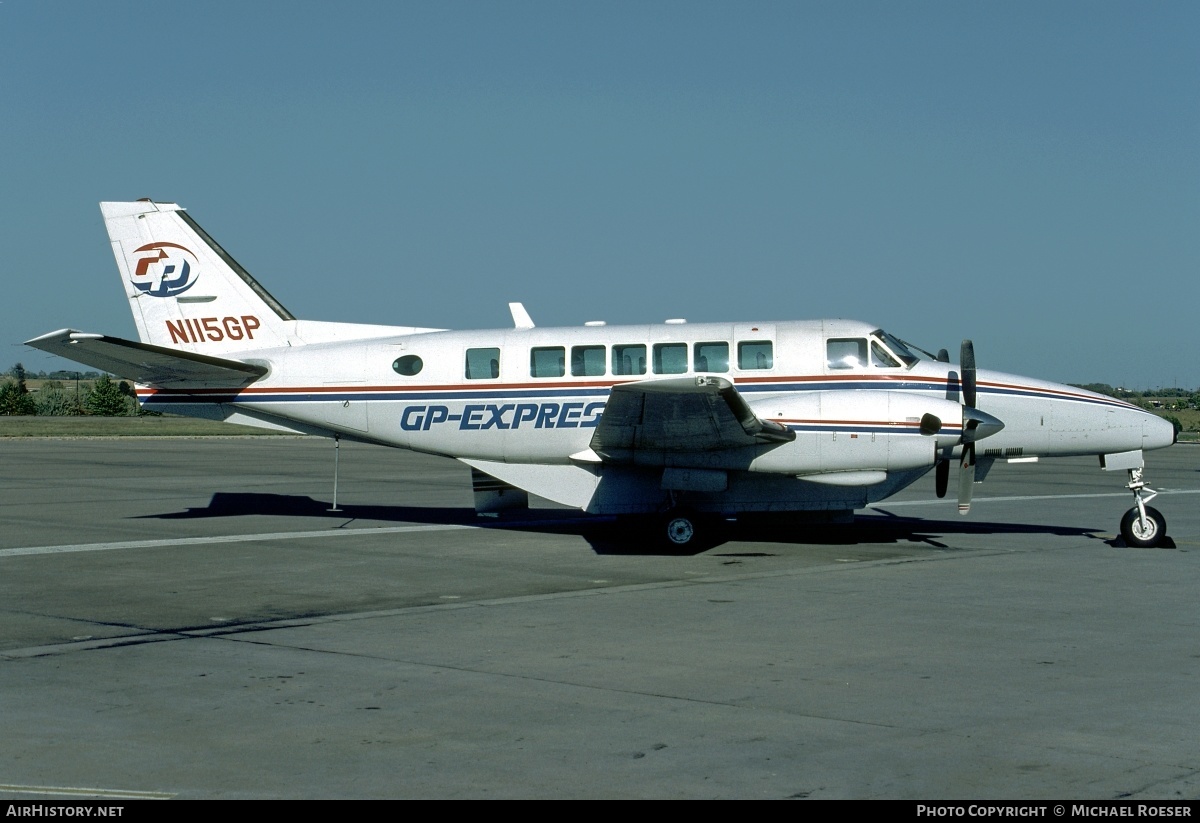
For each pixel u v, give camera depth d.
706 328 14.72
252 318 15.96
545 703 6.70
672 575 11.84
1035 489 23.80
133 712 6.50
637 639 8.55
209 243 16.05
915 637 8.59
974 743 5.90
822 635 8.69
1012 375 14.56
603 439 13.58
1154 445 14.12
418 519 17.34
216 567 12.38
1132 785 5.25
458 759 5.65
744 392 14.37
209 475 26.08
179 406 15.80
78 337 13.91
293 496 21.14
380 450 36.84
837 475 13.55
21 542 14.42
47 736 6.03
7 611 9.77
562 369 14.81
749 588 10.97
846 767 5.52
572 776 5.39
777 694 6.91
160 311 16.08
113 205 16.09
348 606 10.03
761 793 5.15
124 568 12.29
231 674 7.44
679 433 13.21
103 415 63.41
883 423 13.30
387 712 6.51
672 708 6.59
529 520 17.17
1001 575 11.75
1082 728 6.16
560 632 8.83
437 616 9.53
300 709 6.57
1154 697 6.81
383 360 15.35
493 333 15.24
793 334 14.50
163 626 9.11
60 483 23.48
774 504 14.30
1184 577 11.59
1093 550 13.73
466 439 15.12
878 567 12.33
